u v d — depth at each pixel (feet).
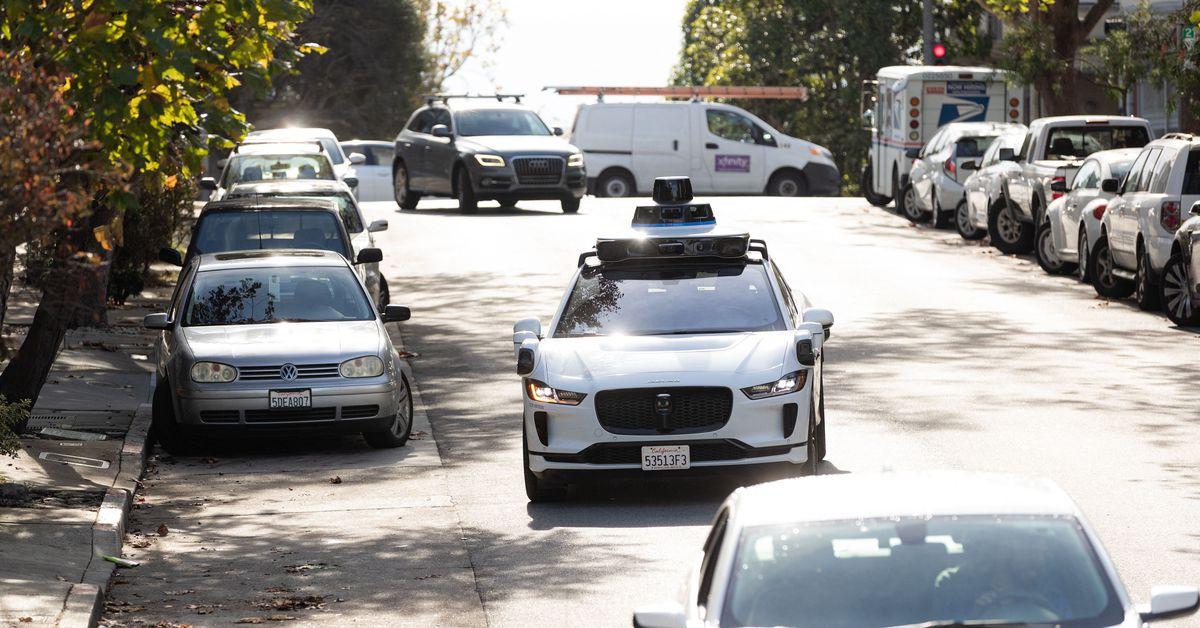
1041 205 215.10
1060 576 43.45
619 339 100.17
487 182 288.30
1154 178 177.47
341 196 182.91
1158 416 119.44
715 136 355.77
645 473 94.99
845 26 449.48
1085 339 158.61
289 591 79.61
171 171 110.42
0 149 72.38
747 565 44.96
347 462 115.55
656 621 44.04
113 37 97.55
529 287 204.74
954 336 161.17
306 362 117.08
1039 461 103.81
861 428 116.67
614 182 356.18
